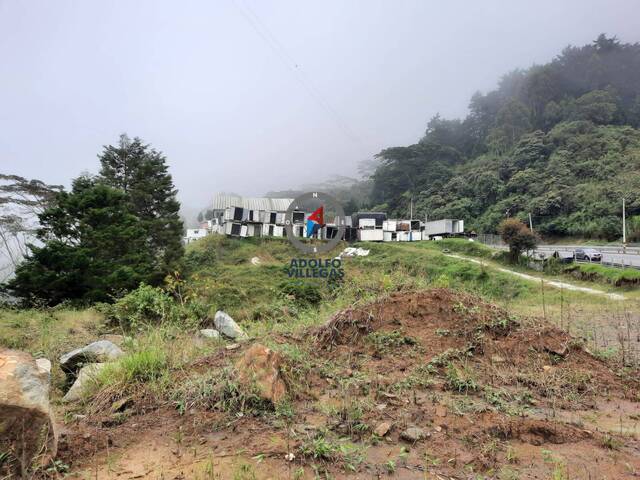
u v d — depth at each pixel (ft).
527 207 197.67
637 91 308.60
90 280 56.85
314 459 9.00
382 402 12.27
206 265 114.42
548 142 239.91
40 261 57.26
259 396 11.55
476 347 16.40
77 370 16.69
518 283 78.43
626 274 68.69
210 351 16.49
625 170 192.95
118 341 23.88
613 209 169.07
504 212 209.56
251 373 12.00
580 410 12.61
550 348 16.65
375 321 17.84
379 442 9.95
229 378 12.21
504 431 10.53
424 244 142.61
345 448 9.45
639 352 19.65
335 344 16.90
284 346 15.43
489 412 11.68
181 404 11.48
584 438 10.50
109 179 110.73
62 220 64.90
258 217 141.69
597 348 19.29
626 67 319.68
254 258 120.26
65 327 29.81
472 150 326.44
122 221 70.03
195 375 13.10
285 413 11.10
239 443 9.70
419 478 8.46
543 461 9.29
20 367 9.29
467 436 10.25
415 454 9.45
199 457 9.16
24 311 38.60
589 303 53.57
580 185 192.03
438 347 16.29
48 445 9.01
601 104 261.65
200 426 10.54
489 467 8.91
